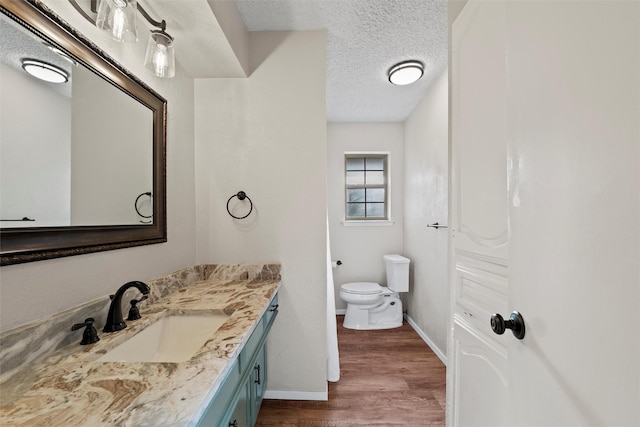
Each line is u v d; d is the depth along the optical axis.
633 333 0.38
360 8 1.56
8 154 0.69
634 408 0.37
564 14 0.50
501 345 0.83
